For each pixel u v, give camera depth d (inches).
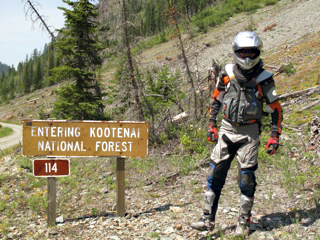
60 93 576.7
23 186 261.6
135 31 412.2
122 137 186.1
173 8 414.6
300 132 316.2
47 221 181.5
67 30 569.9
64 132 183.2
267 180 216.7
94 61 573.3
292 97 506.6
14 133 2336.4
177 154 310.2
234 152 150.2
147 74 441.4
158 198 213.5
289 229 148.9
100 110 578.9
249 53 136.9
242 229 146.4
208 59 746.2
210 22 2657.5
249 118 141.3
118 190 187.2
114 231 168.2
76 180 264.1
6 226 184.9
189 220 172.4
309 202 172.4
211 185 152.2
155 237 156.4
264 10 2691.9
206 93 406.0
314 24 1398.9
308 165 230.7
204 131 328.2
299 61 820.6
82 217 192.5
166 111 410.3
